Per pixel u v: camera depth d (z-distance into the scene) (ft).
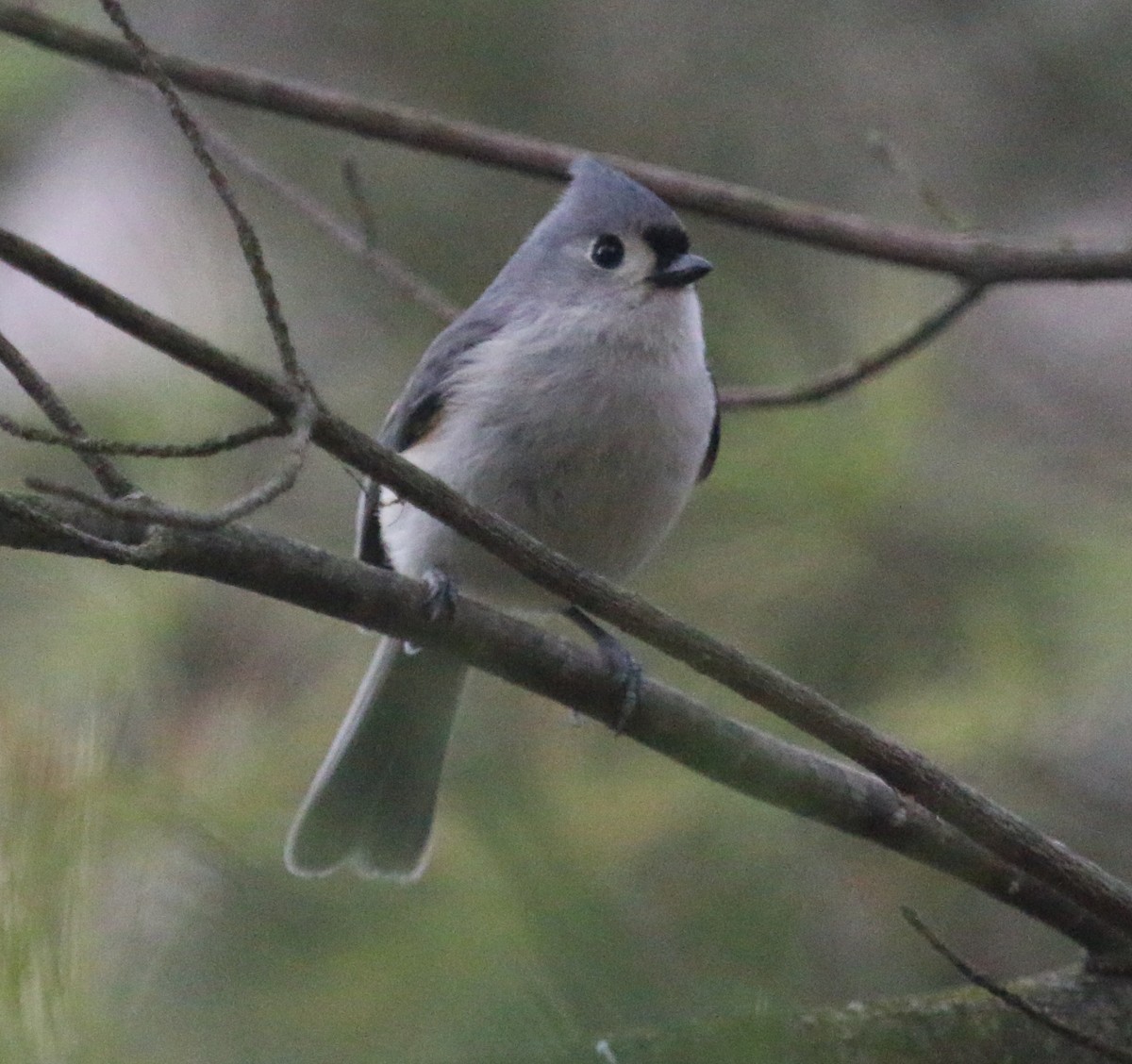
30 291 34.45
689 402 26.84
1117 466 32.37
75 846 14.26
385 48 41.83
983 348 38.17
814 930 23.99
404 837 27.55
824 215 28.84
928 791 19.34
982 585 28.99
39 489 14.85
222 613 26.91
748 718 27.66
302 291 38.32
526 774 18.03
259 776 22.50
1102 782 28.86
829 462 29.01
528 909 14.98
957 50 41.98
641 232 27.07
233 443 16.65
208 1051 14.40
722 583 29.35
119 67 28.89
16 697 20.45
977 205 41.29
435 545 26.66
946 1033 19.88
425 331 38.09
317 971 14.99
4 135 37.55
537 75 41.32
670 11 41.63
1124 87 41.27
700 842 18.08
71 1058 13.82
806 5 41.86
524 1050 14.29
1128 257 27.68
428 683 27.45
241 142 40.29
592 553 27.43
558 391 26.43
